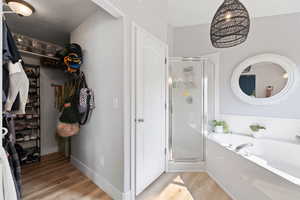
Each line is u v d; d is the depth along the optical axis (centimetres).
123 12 153
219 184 198
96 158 196
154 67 205
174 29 315
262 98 256
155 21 209
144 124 186
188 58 255
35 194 174
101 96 186
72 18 210
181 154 257
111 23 166
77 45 215
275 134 251
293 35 244
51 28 240
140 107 178
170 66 258
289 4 228
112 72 168
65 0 170
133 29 164
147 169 193
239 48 272
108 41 171
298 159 214
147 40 189
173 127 259
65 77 323
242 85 269
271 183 128
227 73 281
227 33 162
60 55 250
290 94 243
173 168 236
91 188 188
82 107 200
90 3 175
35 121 278
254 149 244
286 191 117
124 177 158
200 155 254
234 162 171
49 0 170
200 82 261
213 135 255
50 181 202
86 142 217
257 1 223
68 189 185
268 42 256
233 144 257
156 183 202
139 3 177
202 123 256
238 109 275
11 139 113
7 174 81
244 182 156
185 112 261
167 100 237
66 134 211
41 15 201
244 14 147
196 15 269
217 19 158
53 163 259
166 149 235
